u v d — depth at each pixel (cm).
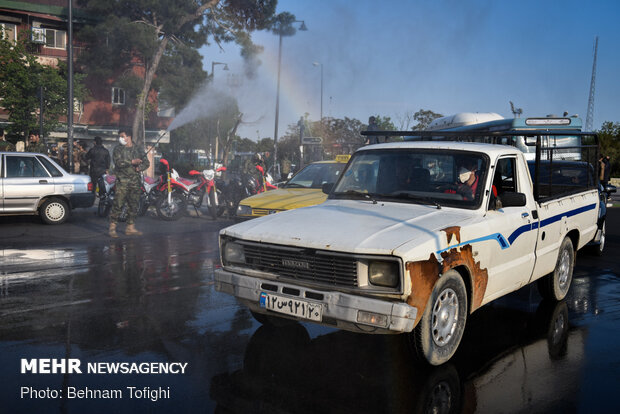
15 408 334
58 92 2650
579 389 380
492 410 345
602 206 919
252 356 427
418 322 389
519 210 515
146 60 3350
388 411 339
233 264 453
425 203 494
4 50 2555
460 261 414
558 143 654
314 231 416
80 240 976
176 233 1093
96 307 552
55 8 3262
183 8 3169
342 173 569
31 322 499
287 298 405
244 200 977
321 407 342
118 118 3584
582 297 652
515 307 604
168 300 583
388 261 374
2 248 883
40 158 1181
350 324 380
